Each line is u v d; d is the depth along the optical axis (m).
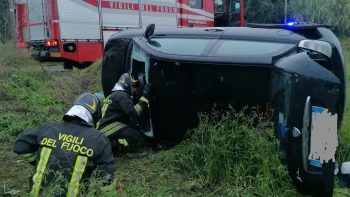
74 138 2.90
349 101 5.49
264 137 3.64
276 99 3.58
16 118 6.04
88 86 8.95
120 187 3.35
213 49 4.14
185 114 4.30
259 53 3.89
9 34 15.44
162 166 4.18
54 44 12.02
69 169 2.80
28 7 13.17
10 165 4.44
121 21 13.22
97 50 12.70
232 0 15.49
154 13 14.10
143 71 4.62
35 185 2.78
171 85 4.28
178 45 4.39
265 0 30.34
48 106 7.11
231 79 3.95
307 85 3.36
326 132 3.38
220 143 3.80
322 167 3.39
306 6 30.91
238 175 3.62
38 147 2.95
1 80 8.87
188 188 3.73
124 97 4.45
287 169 3.52
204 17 15.65
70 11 12.16
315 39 3.98
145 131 4.61
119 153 4.60
